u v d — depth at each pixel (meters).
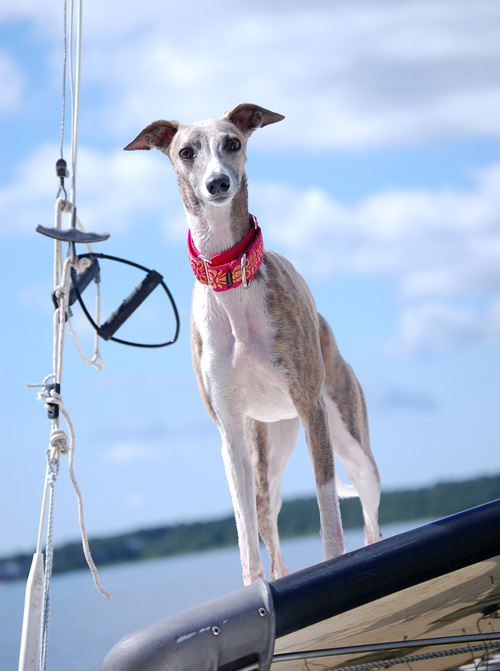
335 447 5.59
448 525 2.81
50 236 3.66
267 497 5.56
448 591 2.81
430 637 2.92
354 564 2.76
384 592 2.74
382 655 2.89
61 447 3.58
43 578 3.35
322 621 2.72
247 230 4.65
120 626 12.99
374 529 5.60
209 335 4.73
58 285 3.83
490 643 2.93
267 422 5.47
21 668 3.20
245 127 4.97
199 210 4.61
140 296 4.24
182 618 2.70
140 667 2.63
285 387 4.69
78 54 4.01
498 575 2.84
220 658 2.65
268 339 4.64
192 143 4.63
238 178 4.60
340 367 5.63
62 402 3.59
